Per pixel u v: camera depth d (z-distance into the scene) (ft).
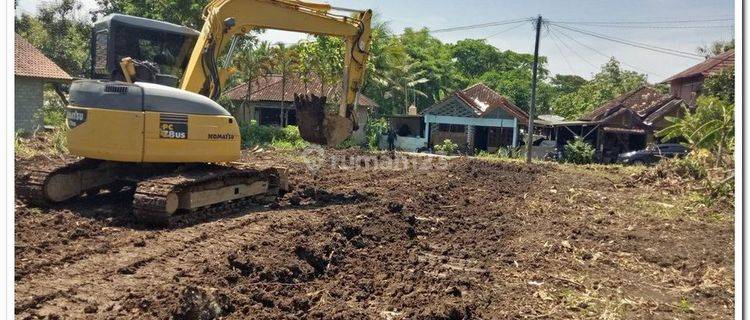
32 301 17.35
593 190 48.16
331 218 30.09
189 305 17.24
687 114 61.16
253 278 20.99
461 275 23.99
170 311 17.08
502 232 31.63
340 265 23.89
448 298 20.98
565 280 24.35
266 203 34.58
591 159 93.66
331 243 25.38
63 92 85.10
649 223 36.11
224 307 17.98
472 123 111.14
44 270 20.26
